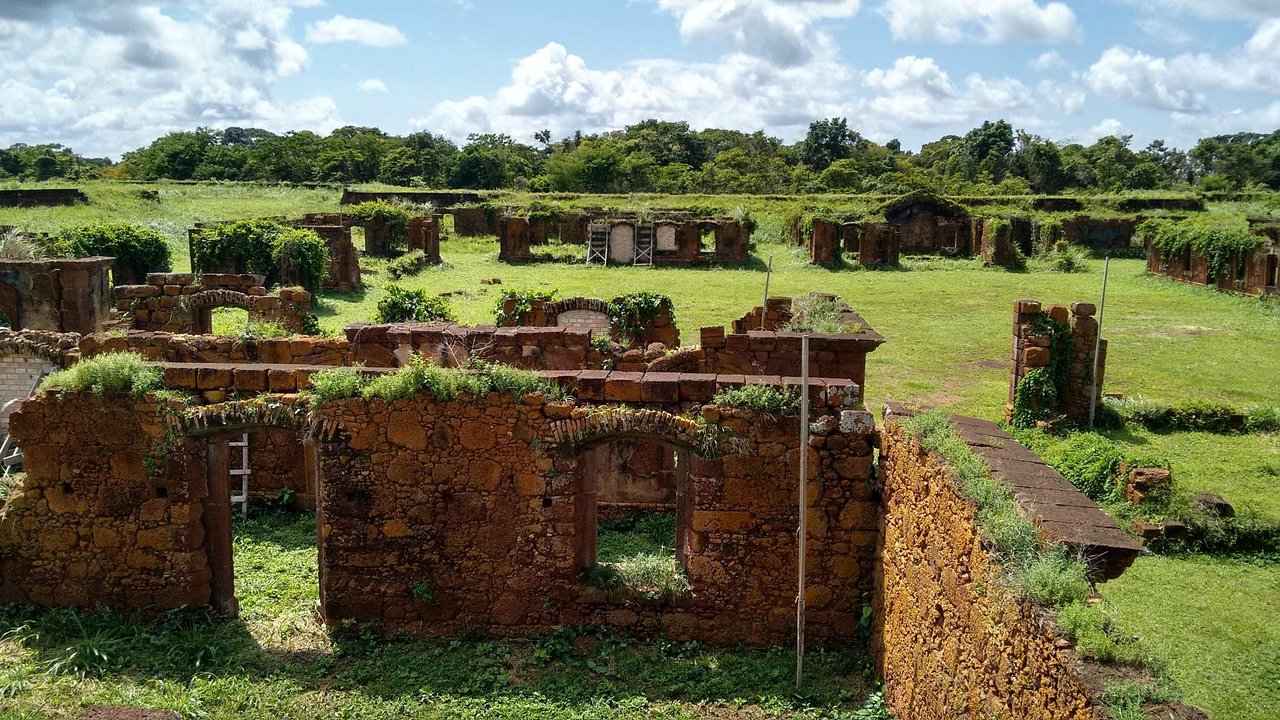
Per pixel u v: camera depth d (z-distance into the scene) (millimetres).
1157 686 5520
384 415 10867
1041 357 20344
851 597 10977
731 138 134375
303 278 33719
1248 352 29438
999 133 120375
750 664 10703
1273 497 16156
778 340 15078
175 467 11000
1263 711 9797
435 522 11008
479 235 66688
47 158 100812
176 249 44531
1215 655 10984
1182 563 13758
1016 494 7875
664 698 10039
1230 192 90812
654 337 22547
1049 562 6707
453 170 104562
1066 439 19141
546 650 10789
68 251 31812
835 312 17328
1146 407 21016
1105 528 7328
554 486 10906
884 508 10508
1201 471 17578
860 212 66188
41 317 24234
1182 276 45750
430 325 15711
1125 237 62625
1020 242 60125
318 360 14867
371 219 51562
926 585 8844
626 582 11156
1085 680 5617
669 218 60469
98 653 10211
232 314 29625
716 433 10734
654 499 15062
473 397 10805
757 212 73500
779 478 10820
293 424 10984
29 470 11078
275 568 12938
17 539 11211
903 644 9531
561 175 99188
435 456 10914
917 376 25547
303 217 49781
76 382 10898
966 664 7660
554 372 11266
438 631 11172
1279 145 117938
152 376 11055
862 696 10219
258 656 10570
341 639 11047
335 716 9477
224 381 11172
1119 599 12500
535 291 24266
